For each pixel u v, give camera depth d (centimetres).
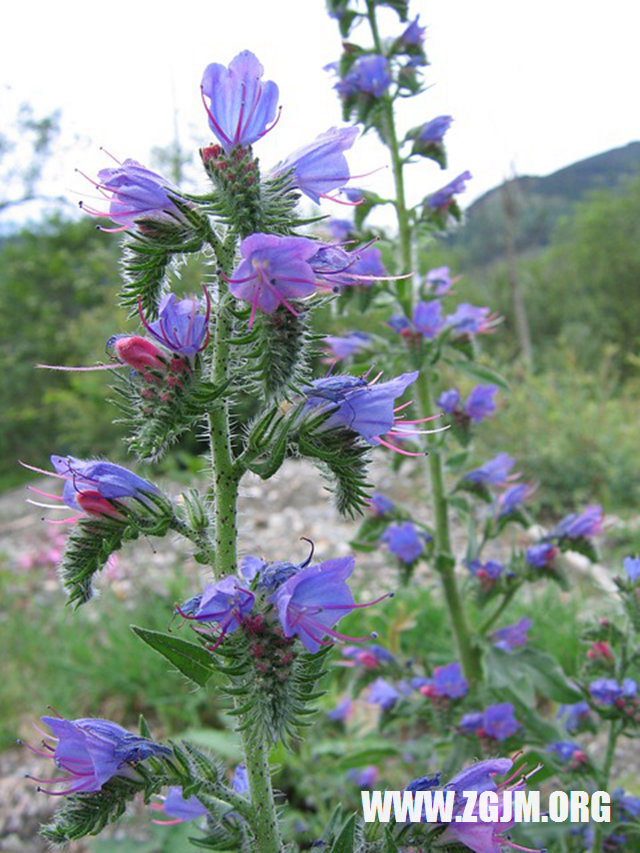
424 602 40
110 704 38
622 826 21
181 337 13
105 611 44
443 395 25
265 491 68
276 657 11
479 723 22
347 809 29
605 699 20
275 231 12
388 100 25
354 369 24
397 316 24
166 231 13
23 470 119
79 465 14
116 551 14
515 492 25
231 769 31
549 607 40
